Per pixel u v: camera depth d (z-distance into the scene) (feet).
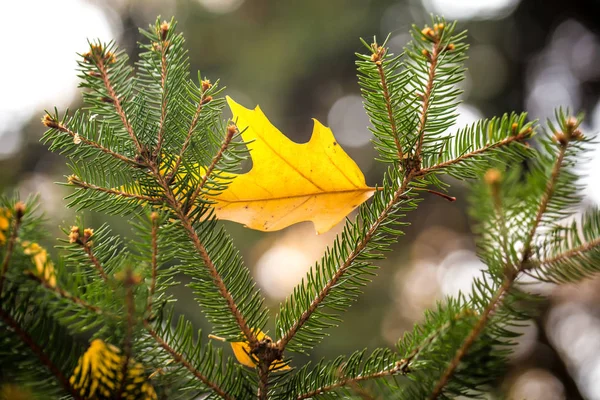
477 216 2.01
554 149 2.01
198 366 2.17
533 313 2.04
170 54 2.25
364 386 2.15
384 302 10.33
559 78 11.00
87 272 2.16
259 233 10.91
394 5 11.96
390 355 2.17
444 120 2.21
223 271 2.24
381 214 2.25
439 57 2.19
